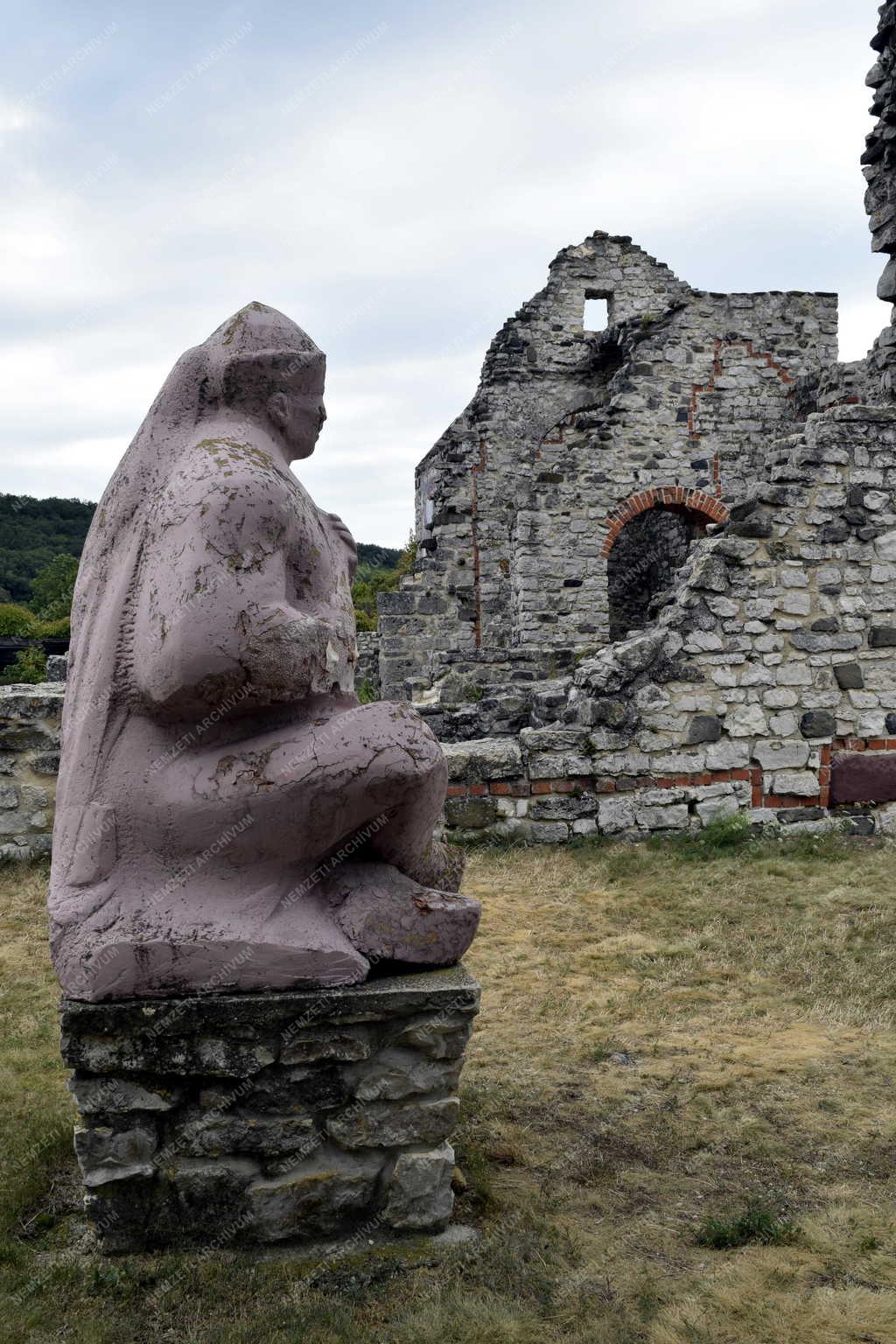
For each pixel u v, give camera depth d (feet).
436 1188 9.59
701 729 28.12
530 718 33.60
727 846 26.58
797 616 28.89
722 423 58.23
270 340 10.37
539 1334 8.44
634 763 27.63
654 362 57.72
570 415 57.57
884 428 29.58
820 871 23.90
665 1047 14.24
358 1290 8.91
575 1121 12.16
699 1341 8.36
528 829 27.04
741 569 28.66
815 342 58.85
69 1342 8.27
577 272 65.26
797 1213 10.23
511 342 64.18
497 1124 12.05
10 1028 15.02
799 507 29.01
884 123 33.86
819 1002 15.78
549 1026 15.05
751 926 19.85
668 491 57.77
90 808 9.28
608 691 27.68
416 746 9.39
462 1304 8.68
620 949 18.49
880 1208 10.30
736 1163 11.24
